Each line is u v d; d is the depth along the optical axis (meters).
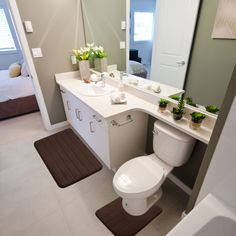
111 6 1.81
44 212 1.50
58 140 2.45
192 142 1.25
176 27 1.22
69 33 2.27
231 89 0.77
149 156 1.51
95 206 1.54
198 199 1.02
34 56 2.15
